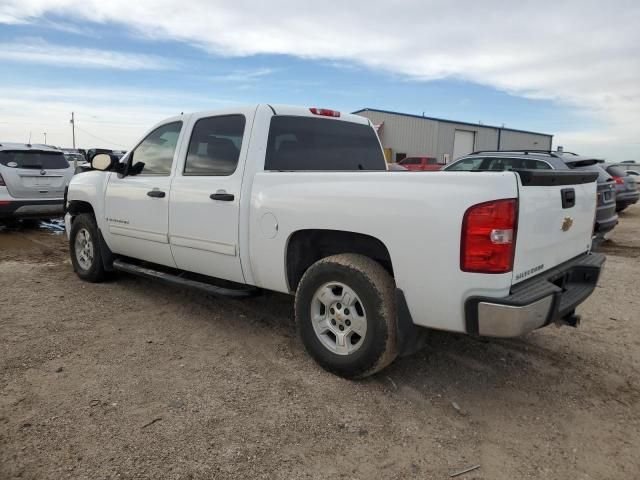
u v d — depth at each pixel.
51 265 6.97
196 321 4.64
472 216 2.73
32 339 4.13
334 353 3.47
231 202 3.94
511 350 4.08
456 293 2.83
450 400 3.27
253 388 3.36
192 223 4.30
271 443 2.75
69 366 3.64
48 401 3.13
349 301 3.35
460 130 40.62
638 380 3.60
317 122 4.45
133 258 5.66
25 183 9.41
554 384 3.52
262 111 4.03
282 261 3.67
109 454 2.62
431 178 2.92
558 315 3.01
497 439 2.85
